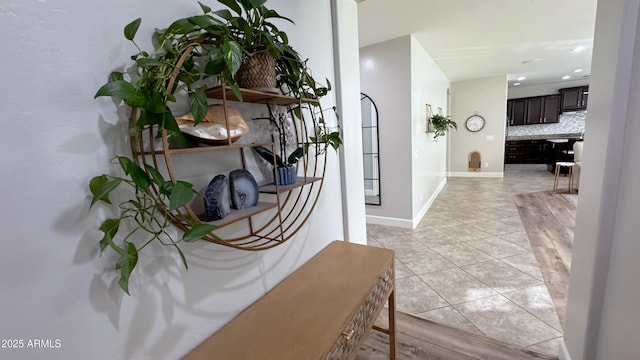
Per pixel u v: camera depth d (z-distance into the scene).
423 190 4.34
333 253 1.61
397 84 3.55
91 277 0.71
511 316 1.93
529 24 3.18
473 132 7.17
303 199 1.53
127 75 0.76
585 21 3.13
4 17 0.55
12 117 0.57
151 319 0.85
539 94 8.20
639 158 0.94
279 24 1.33
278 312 1.11
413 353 1.64
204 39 0.86
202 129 0.86
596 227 1.17
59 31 0.63
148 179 0.72
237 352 0.92
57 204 0.64
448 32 3.35
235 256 1.12
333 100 1.83
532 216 3.95
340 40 1.82
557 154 7.25
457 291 2.25
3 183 0.57
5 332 0.59
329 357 0.94
